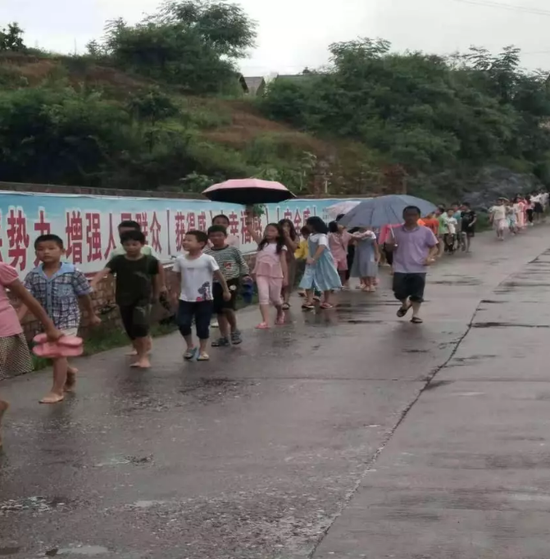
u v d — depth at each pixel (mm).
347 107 43312
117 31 50969
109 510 4805
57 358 7496
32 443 6191
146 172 32750
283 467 5531
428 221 23547
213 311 10102
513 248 26750
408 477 5266
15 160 33062
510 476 5246
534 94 49250
